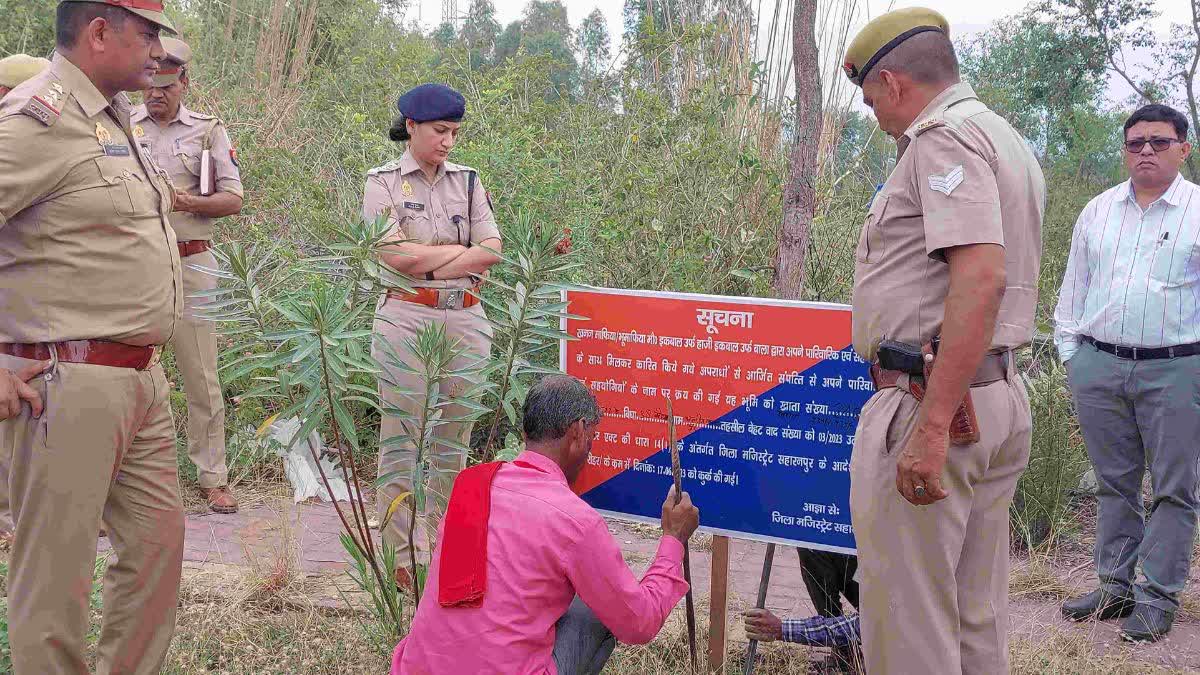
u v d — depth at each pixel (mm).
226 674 3369
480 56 9289
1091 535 4895
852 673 3328
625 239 5465
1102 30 13594
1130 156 3838
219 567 4184
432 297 3844
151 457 2971
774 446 3162
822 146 5730
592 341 3361
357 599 3908
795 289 4125
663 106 5891
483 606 2461
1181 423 3740
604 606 2520
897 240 2520
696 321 3219
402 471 3396
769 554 3297
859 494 2584
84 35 2650
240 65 9023
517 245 3473
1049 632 3834
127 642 3012
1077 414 4047
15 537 2764
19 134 2539
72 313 2680
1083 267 4051
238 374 3166
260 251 5965
